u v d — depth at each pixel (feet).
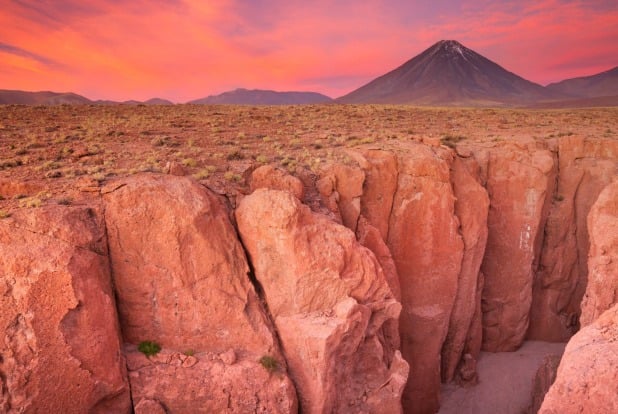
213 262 45.34
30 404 36.83
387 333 59.72
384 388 52.60
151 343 44.47
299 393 47.39
